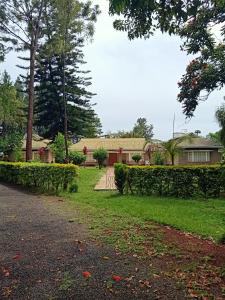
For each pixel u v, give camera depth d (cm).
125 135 7669
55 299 517
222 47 1444
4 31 3162
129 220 1036
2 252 741
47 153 5062
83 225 988
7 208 1320
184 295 518
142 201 1365
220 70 1489
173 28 533
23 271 627
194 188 1473
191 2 497
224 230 880
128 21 577
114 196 1539
